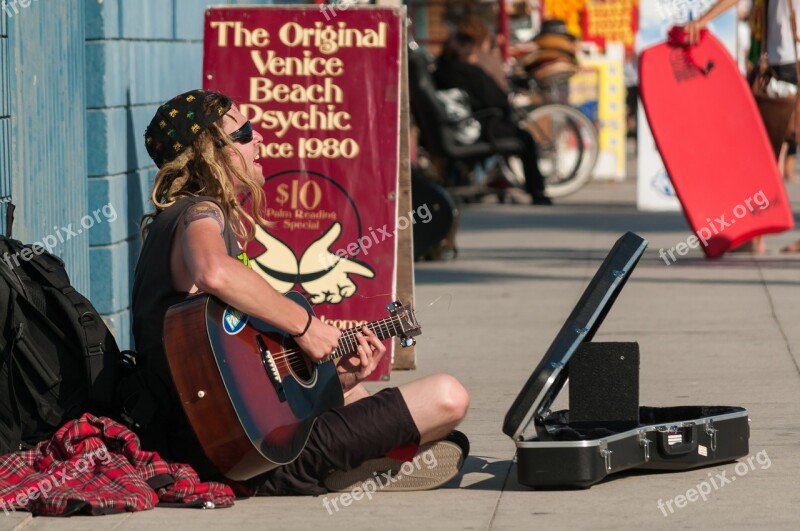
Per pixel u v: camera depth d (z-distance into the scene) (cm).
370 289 1733
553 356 1188
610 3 4944
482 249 2922
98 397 1160
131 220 1742
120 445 1164
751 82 2662
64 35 1568
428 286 2456
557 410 1435
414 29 4662
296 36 1747
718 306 2186
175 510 1146
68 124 1580
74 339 1166
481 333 2025
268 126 1745
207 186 1191
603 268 1230
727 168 2602
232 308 1137
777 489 1196
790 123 2619
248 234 1307
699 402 1550
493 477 1259
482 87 3466
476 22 3569
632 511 1133
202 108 1194
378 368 1709
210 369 1105
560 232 3172
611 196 4019
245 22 1750
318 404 1184
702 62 2564
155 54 1839
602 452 1182
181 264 1152
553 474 1178
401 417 1172
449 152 3406
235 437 1110
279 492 1194
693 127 2588
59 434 1152
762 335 1948
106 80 1645
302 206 1741
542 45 4178
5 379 1148
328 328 1173
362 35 1742
